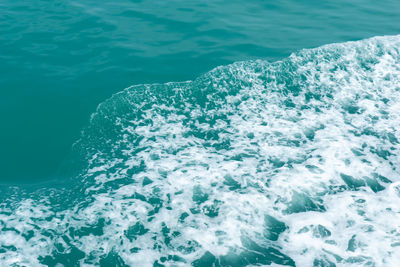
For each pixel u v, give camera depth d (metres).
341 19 10.60
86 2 11.19
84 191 5.12
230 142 6.12
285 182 5.28
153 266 4.11
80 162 5.67
